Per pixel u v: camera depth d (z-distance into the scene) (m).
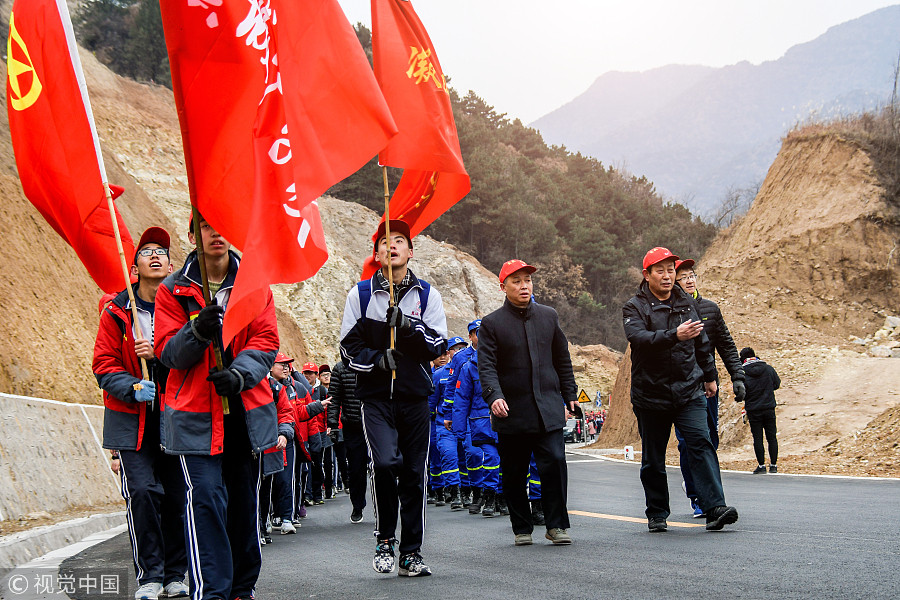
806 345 25.83
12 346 15.47
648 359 6.82
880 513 7.38
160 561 5.16
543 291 82.31
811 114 35.62
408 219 6.89
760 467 13.50
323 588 5.05
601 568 5.11
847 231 29.64
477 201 82.62
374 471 5.37
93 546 7.93
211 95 4.33
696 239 96.00
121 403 5.29
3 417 10.87
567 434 45.22
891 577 4.29
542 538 7.10
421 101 6.38
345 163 5.26
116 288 5.75
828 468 13.57
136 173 39.62
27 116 5.68
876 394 19.28
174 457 5.41
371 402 5.45
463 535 7.79
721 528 6.67
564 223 95.31
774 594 3.99
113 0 66.62
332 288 46.56
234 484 4.21
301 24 5.35
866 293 28.41
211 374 3.90
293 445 9.38
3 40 32.97
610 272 91.19
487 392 6.52
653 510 6.92
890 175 30.94
